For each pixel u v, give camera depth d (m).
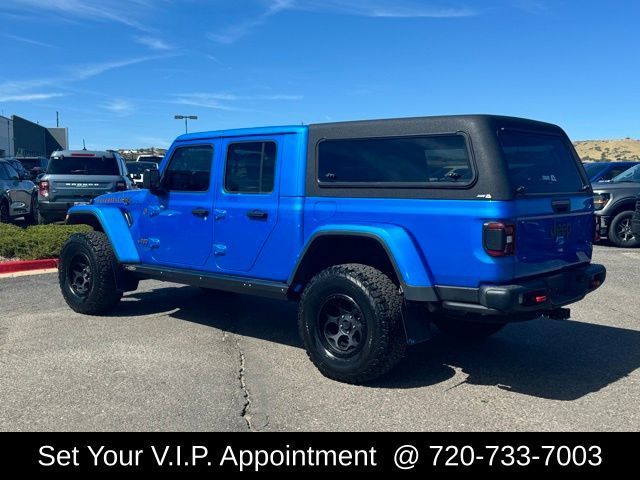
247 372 5.23
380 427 4.18
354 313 4.86
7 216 15.30
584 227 5.49
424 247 4.70
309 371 5.28
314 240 5.16
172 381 4.98
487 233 4.41
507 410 4.47
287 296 5.54
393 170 4.93
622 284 9.02
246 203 5.75
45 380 4.98
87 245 6.98
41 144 62.06
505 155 4.59
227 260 5.96
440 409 4.48
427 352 5.88
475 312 4.50
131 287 7.21
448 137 4.69
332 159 5.24
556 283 4.95
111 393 4.71
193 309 7.54
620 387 4.95
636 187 13.12
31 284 8.91
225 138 5.98
